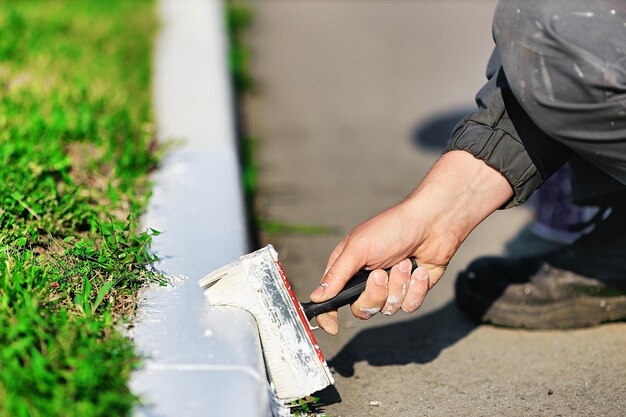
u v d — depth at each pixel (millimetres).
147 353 1719
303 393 1845
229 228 2391
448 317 2562
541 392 2121
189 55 4344
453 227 1904
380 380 2172
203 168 2895
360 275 1877
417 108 4832
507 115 1915
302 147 4211
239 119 4570
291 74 5523
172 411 1552
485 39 6375
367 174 3854
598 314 2449
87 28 4566
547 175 1945
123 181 2650
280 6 7574
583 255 2453
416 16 7137
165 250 2219
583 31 1725
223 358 1713
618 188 2350
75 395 1499
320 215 3377
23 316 1680
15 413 1472
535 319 2443
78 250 2008
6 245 2025
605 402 2070
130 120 3217
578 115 1767
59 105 3104
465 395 2104
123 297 1939
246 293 1864
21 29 4125
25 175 2410
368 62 5801
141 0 5707
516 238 3191
